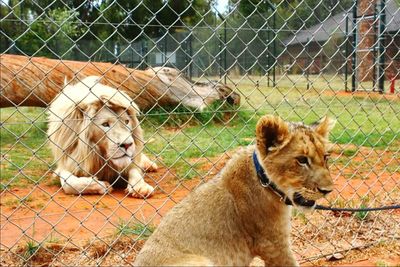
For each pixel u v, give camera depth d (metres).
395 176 7.78
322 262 4.52
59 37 15.42
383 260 4.56
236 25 9.70
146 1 10.50
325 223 5.30
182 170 8.20
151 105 11.16
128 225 5.18
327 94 12.16
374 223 5.33
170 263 3.42
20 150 9.72
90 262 4.42
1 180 7.49
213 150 9.47
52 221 5.61
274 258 3.79
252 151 3.79
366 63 11.02
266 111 10.57
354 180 7.47
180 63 15.31
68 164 7.07
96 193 6.91
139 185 6.80
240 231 3.71
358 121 11.23
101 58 18.19
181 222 3.61
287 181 3.62
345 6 12.53
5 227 5.37
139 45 16.30
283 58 13.26
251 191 3.70
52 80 9.46
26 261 4.28
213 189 3.74
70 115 6.96
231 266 3.66
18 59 9.39
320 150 3.65
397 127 10.85
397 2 6.81
